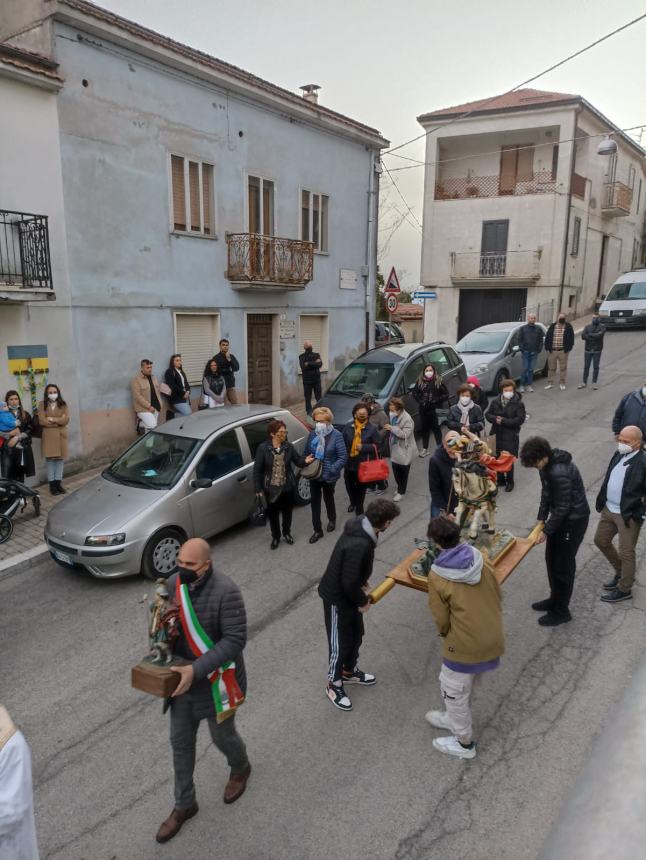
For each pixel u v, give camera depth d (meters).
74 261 10.51
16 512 8.50
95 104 10.49
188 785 3.64
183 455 7.59
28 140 9.66
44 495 9.87
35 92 9.66
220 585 3.48
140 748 4.41
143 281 11.71
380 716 4.57
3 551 7.77
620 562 5.96
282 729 4.46
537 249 24.92
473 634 3.84
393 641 5.53
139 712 4.80
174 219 12.23
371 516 4.43
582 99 23.45
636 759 1.62
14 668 5.42
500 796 3.78
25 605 6.57
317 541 7.84
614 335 22.58
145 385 11.46
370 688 4.90
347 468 8.16
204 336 13.38
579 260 26.69
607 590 6.07
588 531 7.60
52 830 3.72
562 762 4.02
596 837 1.41
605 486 5.84
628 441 5.59
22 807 2.15
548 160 25.45
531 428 12.10
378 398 11.07
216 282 13.27
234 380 13.25
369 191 17.44
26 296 9.24
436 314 27.12
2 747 2.14
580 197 25.80
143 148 11.38
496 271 25.67
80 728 4.63
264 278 13.64
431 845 3.46
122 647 5.70
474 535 4.95
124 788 4.04
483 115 24.69
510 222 25.25
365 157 17.14
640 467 5.52
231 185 13.30
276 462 7.34
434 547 4.55
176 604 3.45
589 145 26.05
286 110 14.26
